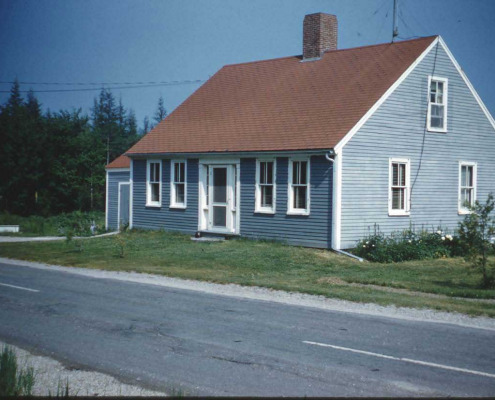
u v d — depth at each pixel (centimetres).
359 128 2034
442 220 2327
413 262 1858
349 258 1884
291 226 2134
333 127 2062
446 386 655
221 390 642
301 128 2169
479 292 1268
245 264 1750
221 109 2653
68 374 704
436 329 937
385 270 1655
